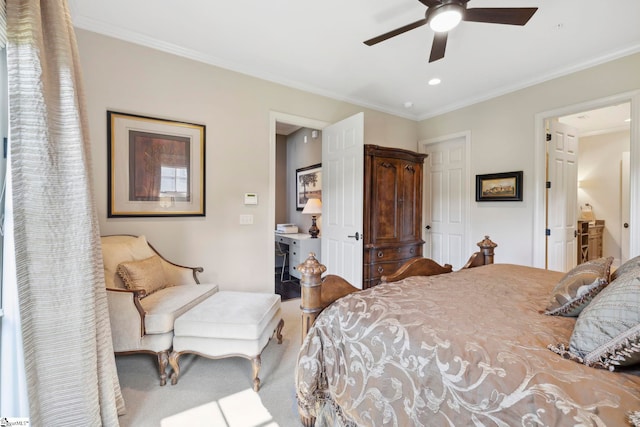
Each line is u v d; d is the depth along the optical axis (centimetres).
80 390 127
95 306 138
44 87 118
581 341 88
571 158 351
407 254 354
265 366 211
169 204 265
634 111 253
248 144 306
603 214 517
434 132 430
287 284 451
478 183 373
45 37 123
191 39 252
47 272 120
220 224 292
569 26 225
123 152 244
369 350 115
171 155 265
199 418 158
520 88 332
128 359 222
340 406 122
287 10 212
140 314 185
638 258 122
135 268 210
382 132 414
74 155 128
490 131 362
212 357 187
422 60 281
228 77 293
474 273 195
